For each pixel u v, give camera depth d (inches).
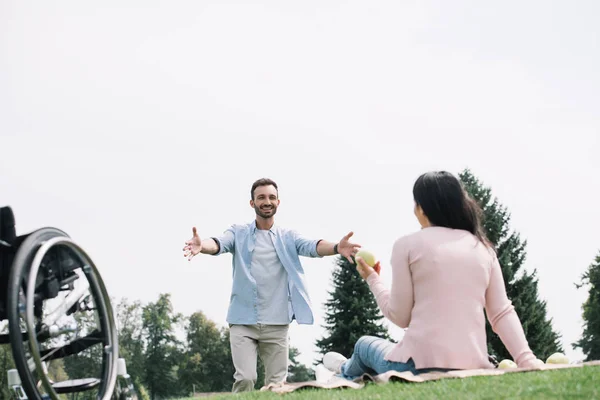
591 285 2464.3
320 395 140.2
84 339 161.0
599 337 2401.6
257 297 265.9
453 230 162.7
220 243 268.1
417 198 168.2
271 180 278.4
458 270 156.5
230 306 269.0
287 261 270.5
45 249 137.1
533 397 116.1
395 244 162.9
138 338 3107.8
